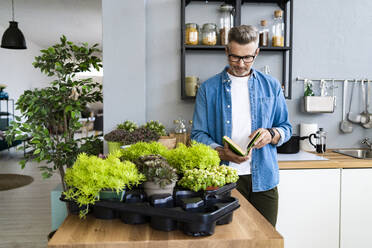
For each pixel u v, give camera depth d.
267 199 2.09
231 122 2.09
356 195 2.58
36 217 3.81
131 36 3.00
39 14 7.26
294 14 3.24
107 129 3.03
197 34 2.98
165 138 2.73
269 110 2.12
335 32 3.29
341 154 2.98
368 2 3.30
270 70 3.23
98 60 2.95
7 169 6.36
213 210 1.13
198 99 2.22
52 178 5.60
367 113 3.33
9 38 5.71
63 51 2.83
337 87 3.32
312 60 3.28
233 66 1.93
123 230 1.13
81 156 1.26
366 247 2.61
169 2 3.10
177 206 1.22
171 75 3.14
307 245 2.58
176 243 1.04
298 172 2.54
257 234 1.10
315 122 3.33
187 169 1.36
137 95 3.03
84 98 2.95
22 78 10.13
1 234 3.34
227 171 1.35
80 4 6.50
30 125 2.66
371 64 3.35
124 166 1.20
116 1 2.97
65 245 1.02
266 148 2.07
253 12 3.18
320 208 2.57
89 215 1.28
